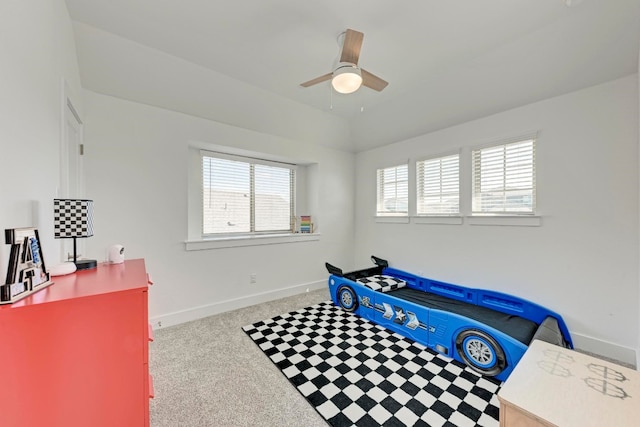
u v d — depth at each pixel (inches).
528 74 86.1
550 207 90.6
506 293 101.0
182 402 61.4
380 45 81.1
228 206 133.3
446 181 123.3
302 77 100.6
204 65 92.6
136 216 96.3
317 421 56.2
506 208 102.9
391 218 147.4
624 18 64.7
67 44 67.6
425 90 108.2
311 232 154.1
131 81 89.7
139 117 96.6
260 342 89.6
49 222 52.4
